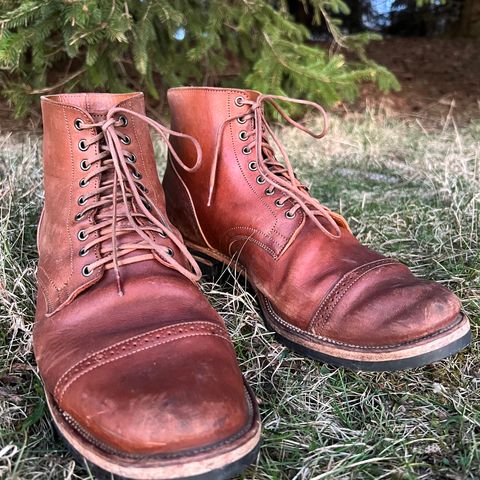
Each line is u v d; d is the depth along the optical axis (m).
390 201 1.77
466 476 0.71
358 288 0.90
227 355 0.72
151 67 2.62
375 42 5.66
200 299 0.80
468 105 3.84
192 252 1.19
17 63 2.03
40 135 2.60
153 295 0.77
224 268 1.16
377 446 0.76
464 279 1.19
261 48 2.74
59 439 0.73
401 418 0.83
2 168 1.62
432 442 0.78
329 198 1.76
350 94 2.93
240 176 1.03
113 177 0.86
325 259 0.95
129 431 0.62
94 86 2.48
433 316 0.84
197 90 1.03
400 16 6.26
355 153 2.39
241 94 1.02
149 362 0.67
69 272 0.81
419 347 0.84
